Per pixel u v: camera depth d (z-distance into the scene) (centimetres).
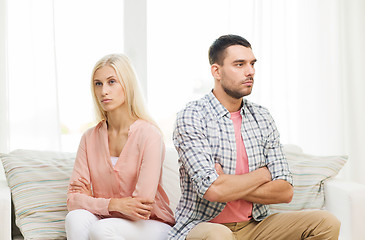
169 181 240
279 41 315
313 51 326
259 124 205
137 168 202
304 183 237
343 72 331
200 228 179
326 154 329
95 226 177
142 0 299
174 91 305
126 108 210
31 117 276
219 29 307
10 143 273
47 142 277
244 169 199
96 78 206
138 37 299
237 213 196
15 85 275
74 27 287
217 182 183
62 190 225
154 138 201
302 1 324
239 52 197
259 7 308
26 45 276
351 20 332
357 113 335
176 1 305
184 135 196
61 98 285
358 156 336
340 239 212
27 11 276
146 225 188
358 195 215
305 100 325
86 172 209
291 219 189
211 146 197
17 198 219
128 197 192
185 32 306
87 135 216
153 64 303
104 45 293
